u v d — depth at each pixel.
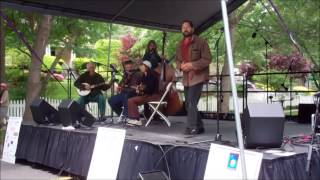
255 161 3.13
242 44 11.18
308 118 6.95
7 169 5.83
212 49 11.05
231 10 7.37
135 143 4.32
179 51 5.23
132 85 6.75
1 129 8.30
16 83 13.58
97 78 7.18
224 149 3.36
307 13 9.89
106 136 4.33
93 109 9.71
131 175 4.27
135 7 7.21
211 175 3.41
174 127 6.09
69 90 9.13
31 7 6.73
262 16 10.43
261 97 12.28
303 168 3.45
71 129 5.34
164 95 6.14
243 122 3.74
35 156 5.82
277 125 3.60
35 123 6.24
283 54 11.02
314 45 10.33
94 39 11.77
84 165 4.87
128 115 6.27
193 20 7.91
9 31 10.15
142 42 12.25
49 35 10.30
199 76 4.99
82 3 6.87
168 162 4.03
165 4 7.08
